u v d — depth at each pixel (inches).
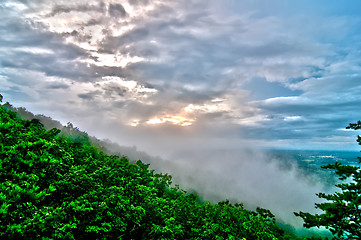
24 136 363.6
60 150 368.8
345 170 344.5
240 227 457.7
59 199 284.8
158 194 617.3
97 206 285.1
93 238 271.3
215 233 403.9
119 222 290.0
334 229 335.3
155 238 331.0
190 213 459.8
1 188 206.8
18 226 179.3
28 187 234.8
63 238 215.6
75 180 309.1
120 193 348.5
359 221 311.1
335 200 355.3
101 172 408.5
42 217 212.8
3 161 256.1
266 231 469.1
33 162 281.9
